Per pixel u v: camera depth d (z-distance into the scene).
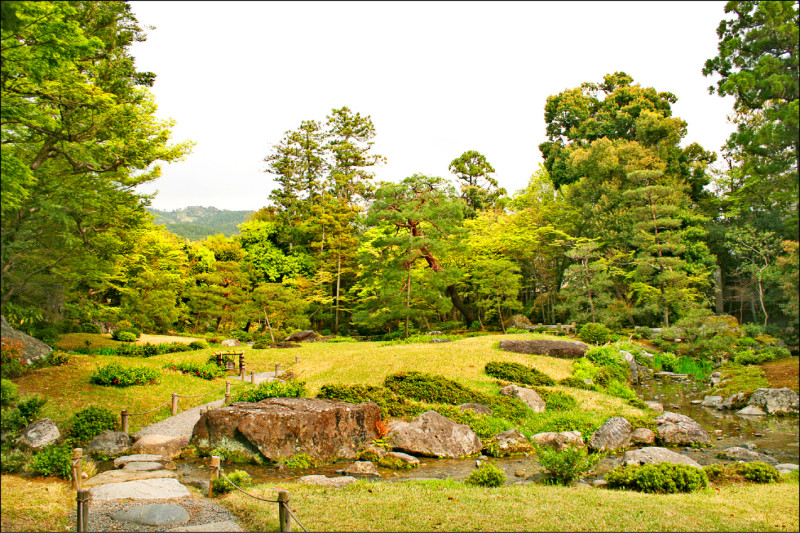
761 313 13.61
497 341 28.69
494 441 15.09
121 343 29.05
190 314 45.28
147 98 22.34
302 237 56.00
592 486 10.56
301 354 29.08
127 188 23.36
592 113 50.28
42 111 16.06
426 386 19.77
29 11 11.41
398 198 35.03
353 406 15.46
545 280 46.16
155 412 17.02
